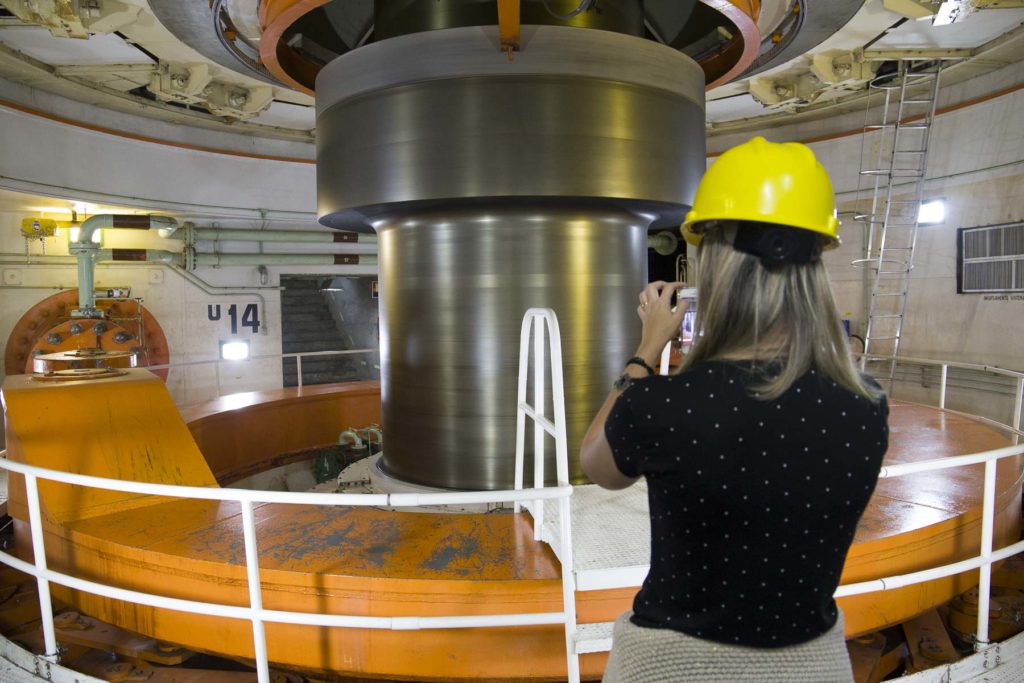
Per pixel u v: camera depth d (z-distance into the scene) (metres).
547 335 3.90
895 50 6.52
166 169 8.27
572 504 3.08
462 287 3.92
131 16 5.08
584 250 3.94
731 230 1.15
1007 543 3.68
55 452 3.47
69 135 7.27
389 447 4.43
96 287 8.61
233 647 2.81
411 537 3.01
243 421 6.36
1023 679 2.80
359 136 3.78
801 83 7.18
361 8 4.72
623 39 3.61
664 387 1.11
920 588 3.08
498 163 3.53
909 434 4.98
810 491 1.07
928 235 7.99
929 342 8.06
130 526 3.18
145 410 3.85
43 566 2.74
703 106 4.16
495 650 2.66
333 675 2.76
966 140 7.45
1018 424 4.63
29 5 4.84
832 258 9.07
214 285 9.62
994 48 6.36
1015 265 6.99
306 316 12.97
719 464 1.07
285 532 3.08
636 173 3.68
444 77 3.53
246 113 7.27
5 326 8.00
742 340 1.13
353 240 10.38
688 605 1.11
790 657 1.09
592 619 2.65
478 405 3.96
